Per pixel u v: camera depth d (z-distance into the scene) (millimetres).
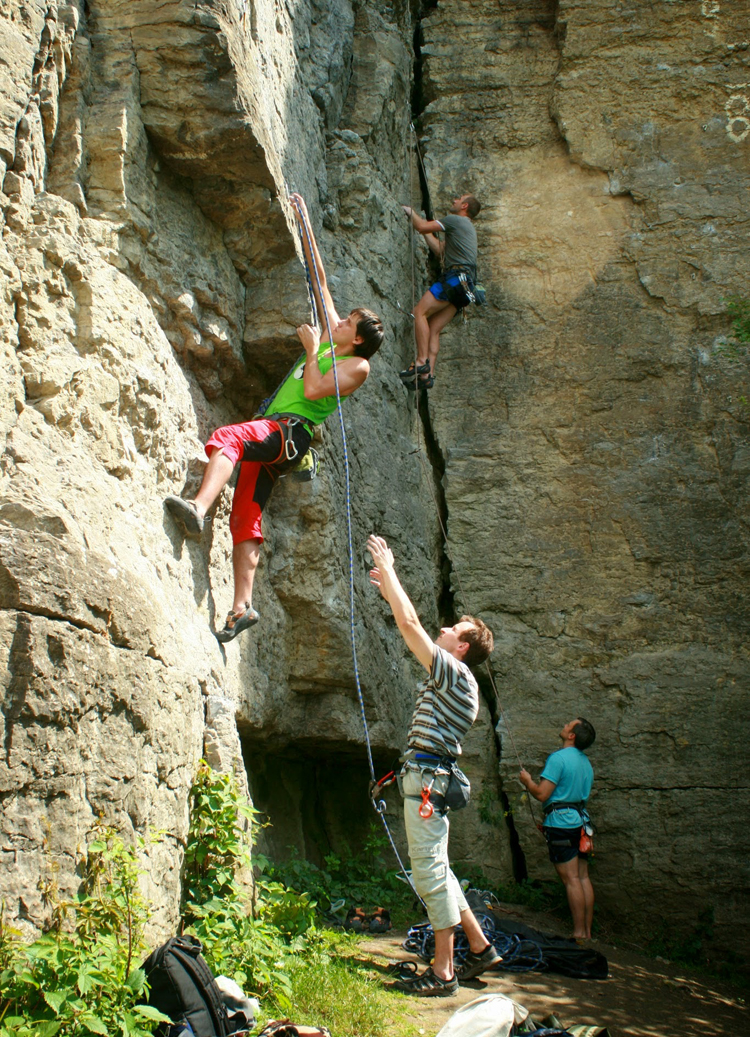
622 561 8172
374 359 7602
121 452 4297
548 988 5266
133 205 4688
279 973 4016
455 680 4465
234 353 5500
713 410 8359
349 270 7426
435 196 9016
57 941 3027
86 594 3436
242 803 4312
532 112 9156
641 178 8844
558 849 6852
